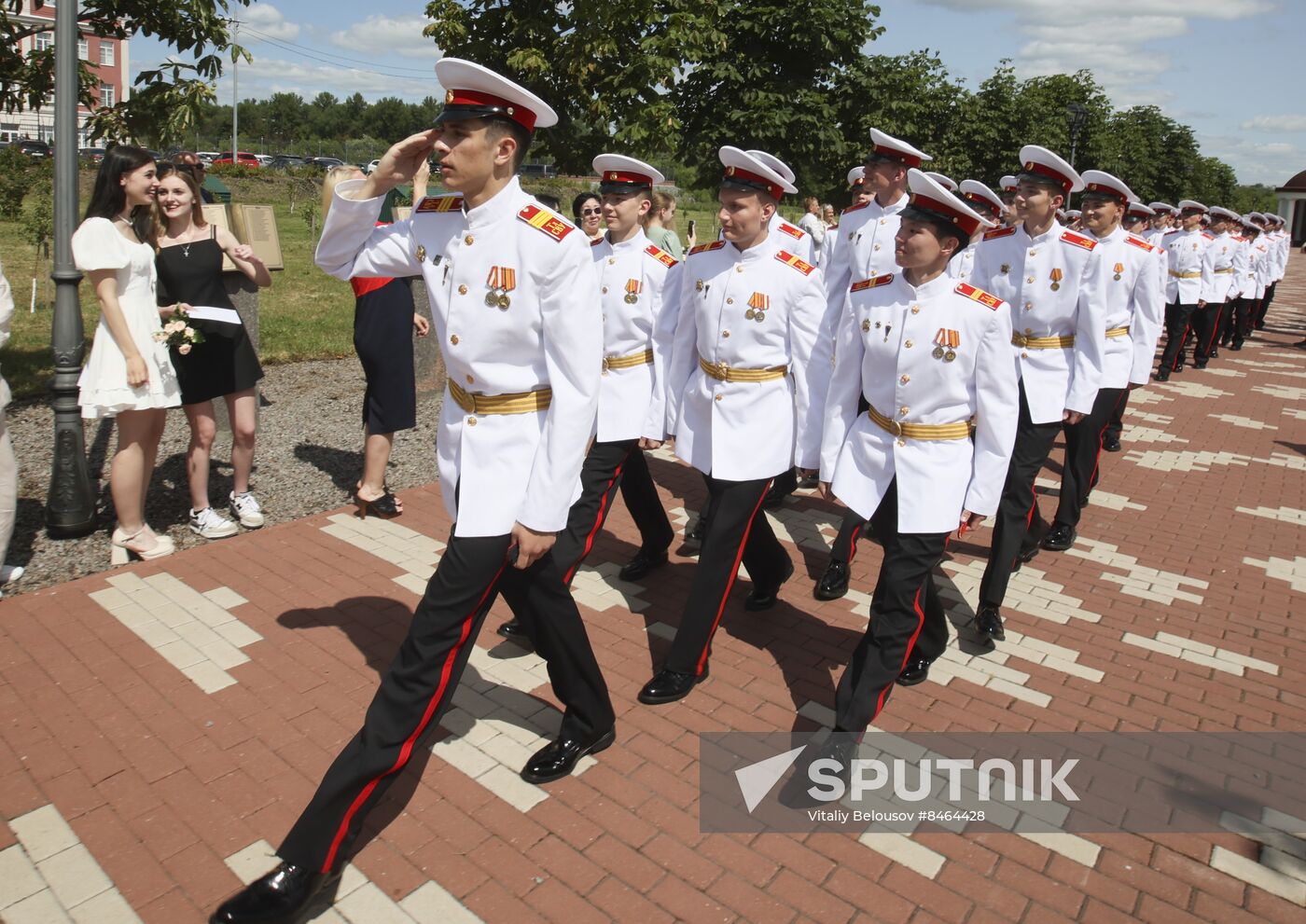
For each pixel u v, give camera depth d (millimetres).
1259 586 5441
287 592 4781
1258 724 3965
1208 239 11828
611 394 4660
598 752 3576
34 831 3068
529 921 2770
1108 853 3143
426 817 3189
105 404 4652
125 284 4680
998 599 4535
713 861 3035
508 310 2838
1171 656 4547
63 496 5258
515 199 2865
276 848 3020
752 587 5145
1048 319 5090
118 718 3674
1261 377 12516
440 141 2770
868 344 3678
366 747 2791
